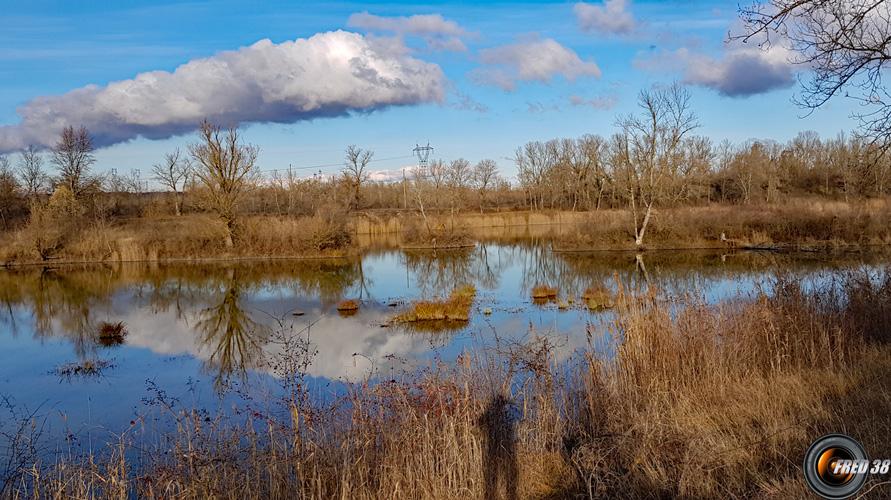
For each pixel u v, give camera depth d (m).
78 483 6.23
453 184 64.94
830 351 7.75
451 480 5.60
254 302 24.98
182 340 18.45
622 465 5.60
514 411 7.42
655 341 8.38
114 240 42.28
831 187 54.41
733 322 9.12
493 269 33.47
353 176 72.38
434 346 15.35
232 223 43.16
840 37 6.36
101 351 17.11
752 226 38.50
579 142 70.38
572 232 42.19
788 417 5.89
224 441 7.20
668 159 38.56
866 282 10.35
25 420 9.45
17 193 53.69
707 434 5.68
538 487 5.77
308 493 5.65
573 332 15.89
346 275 32.94
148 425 10.13
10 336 19.44
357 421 6.66
